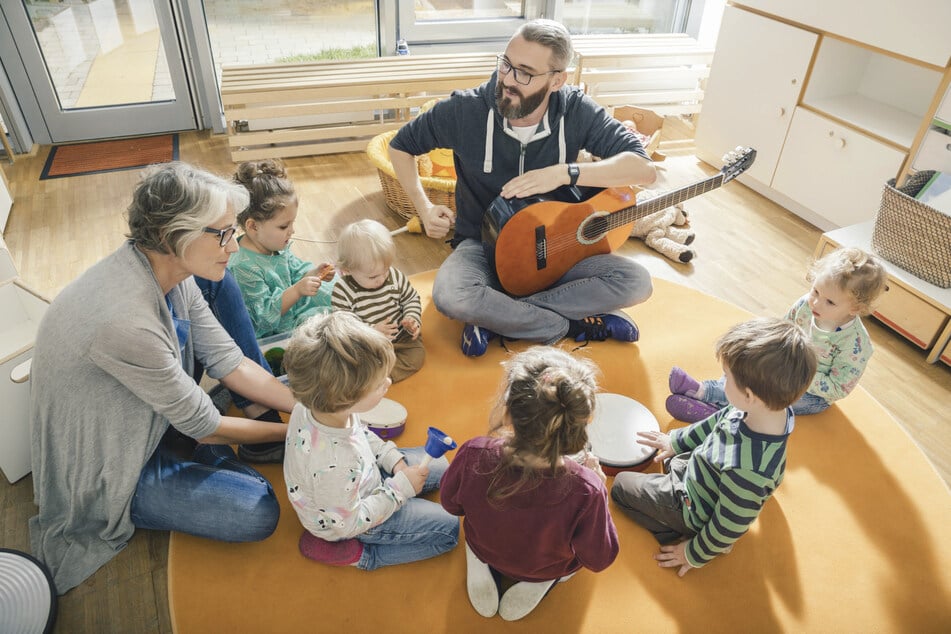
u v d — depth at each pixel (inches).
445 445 60.6
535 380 41.4
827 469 68.4
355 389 46.7
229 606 55.0
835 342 67.4
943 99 89.1
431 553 58.3
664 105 150.4
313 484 49.8
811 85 110.9
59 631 55.2
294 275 81.0
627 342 83.5
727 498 51.7
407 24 145.5
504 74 73.3
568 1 153.0
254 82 125.8
